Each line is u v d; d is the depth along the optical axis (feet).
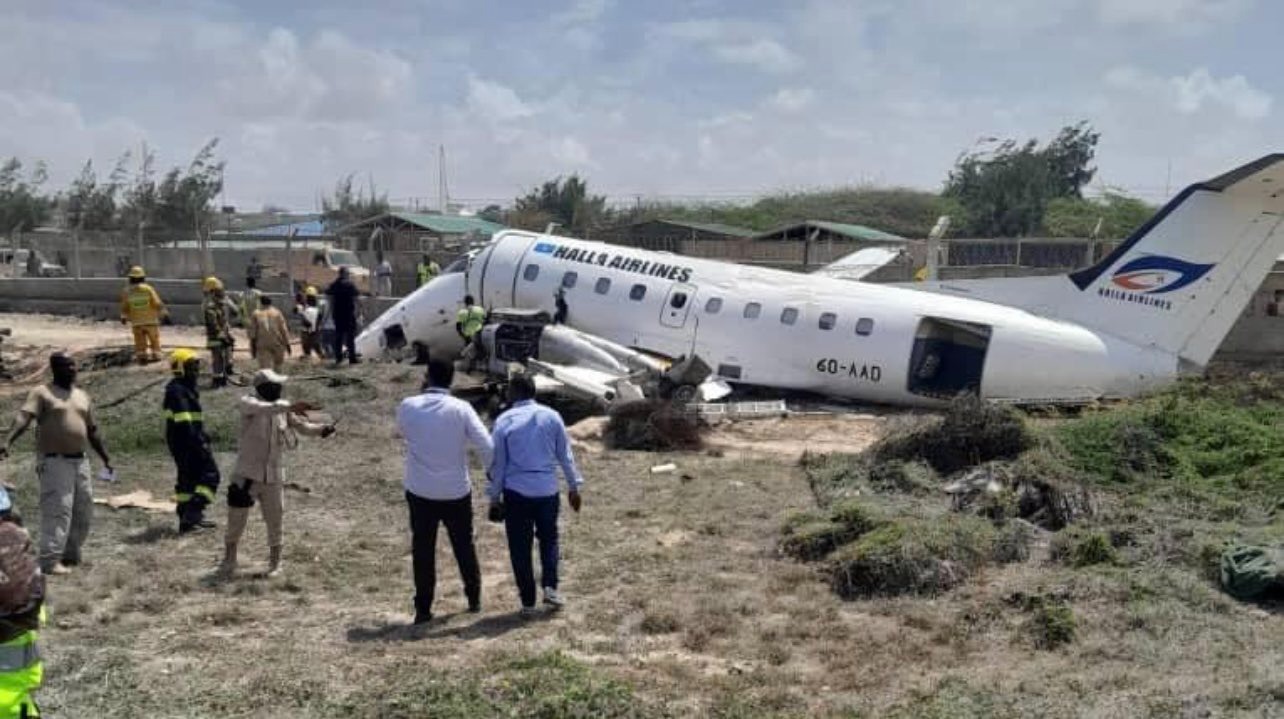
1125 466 38.75
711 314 64.13
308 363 72.54
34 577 15.48
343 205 229.25
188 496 34.45
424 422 25.57
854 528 31.01
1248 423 41.73
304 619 26.27
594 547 32.76
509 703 19.95
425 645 24.06
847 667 22.45
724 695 20.83
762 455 48.24
